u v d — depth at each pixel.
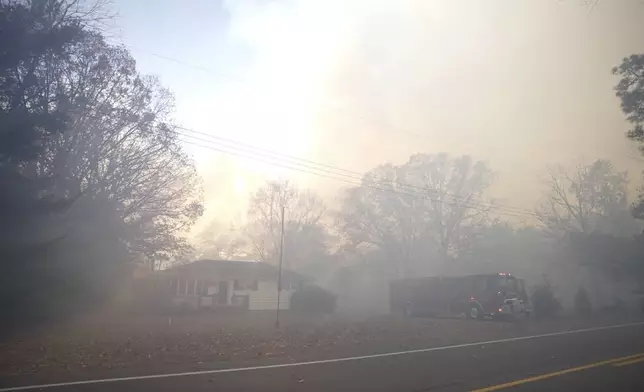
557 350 14.87
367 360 12.80
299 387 9.24
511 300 29.70
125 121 30.50
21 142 19.38
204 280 39.19
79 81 27.58
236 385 9.38
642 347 15.59
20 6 19.91
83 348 14.71
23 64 20.59
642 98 28.83
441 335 19.88
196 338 17.69
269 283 41.91
